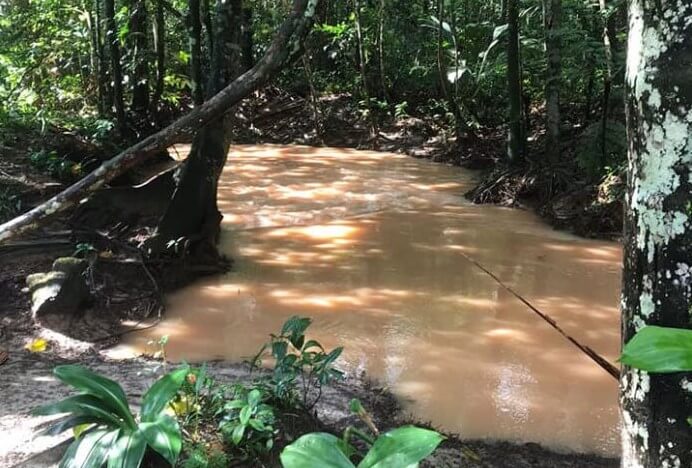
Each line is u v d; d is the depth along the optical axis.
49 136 9.04
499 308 5.45
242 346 4.73
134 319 5.16
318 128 14.02
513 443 3.51
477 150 12.22
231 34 5.86
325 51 15.94
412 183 10.40
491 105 13.43
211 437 2.79
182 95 14.20
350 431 2.57
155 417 2.60
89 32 11.99
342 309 5.41
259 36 14.60
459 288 5.91
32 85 10.97
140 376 4.07
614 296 5.73
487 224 8.12
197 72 8.45
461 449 3.32
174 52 13.53
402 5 14.71
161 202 6.36
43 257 5.66
